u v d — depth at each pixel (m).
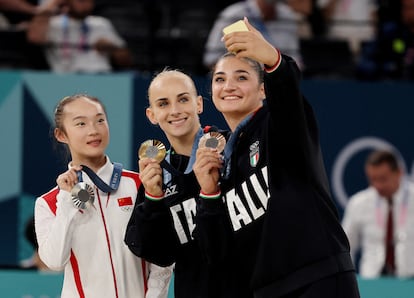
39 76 27.44
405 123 29.22
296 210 14.95
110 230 16.92
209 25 31.23
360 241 28.11
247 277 15.73
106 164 17.27
